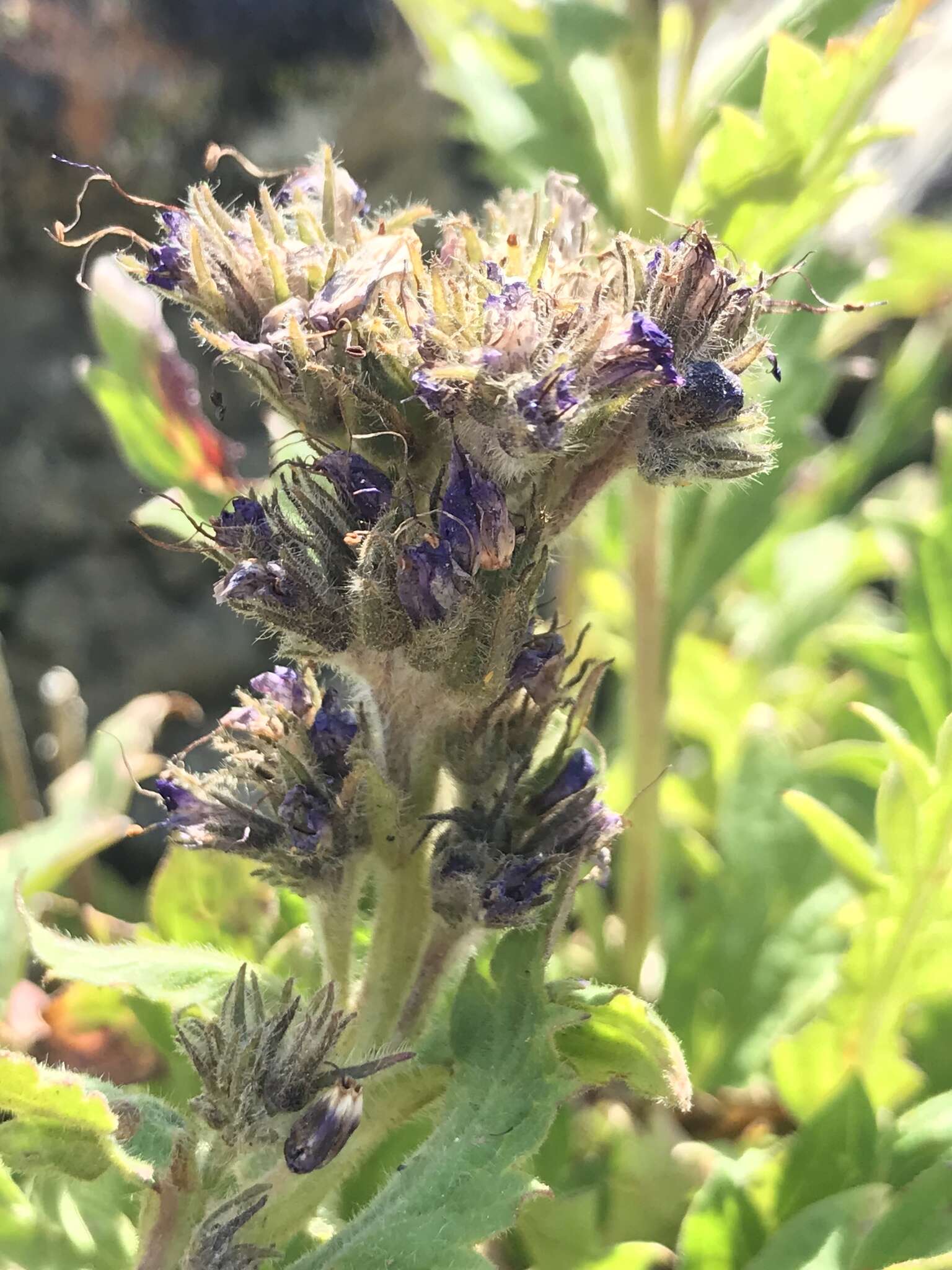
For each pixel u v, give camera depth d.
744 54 0.16
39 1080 0.10
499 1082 0.11
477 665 0.10
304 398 0.10
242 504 0.10
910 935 0.14
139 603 0.25
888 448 0.26
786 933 0.17
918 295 0.23
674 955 0.17
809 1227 0.12
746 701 0.21
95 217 0.26
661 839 0.19
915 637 0.17
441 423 0.10
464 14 0.16
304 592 0.10
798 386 0.17
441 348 0.10
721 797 0.18
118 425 0.15
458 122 0.22
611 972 0.17
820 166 0.14
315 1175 0.11
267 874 0.11
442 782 0.11
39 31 0.26
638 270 0.10
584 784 0.11
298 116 0.28
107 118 0.26
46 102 0.25
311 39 0.28
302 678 0.11
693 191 0.15
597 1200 0.14
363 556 0.10
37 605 0.24
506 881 0.10
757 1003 0.16
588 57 0.16
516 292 0.09
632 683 0.17
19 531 0.24
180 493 0.14
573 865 0.10
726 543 0.16
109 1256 0.12
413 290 0.10
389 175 0.29
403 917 0.11
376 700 0.11
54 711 0.19
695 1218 0.13
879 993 0.14
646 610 0.16
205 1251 0.10
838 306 0.11
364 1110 0.11
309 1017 0.10
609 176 0.16
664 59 0.18
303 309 0.10
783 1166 0.13
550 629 0.11
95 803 0.16
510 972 0.11
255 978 0.10
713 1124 0.16
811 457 0.23
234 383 0.25
